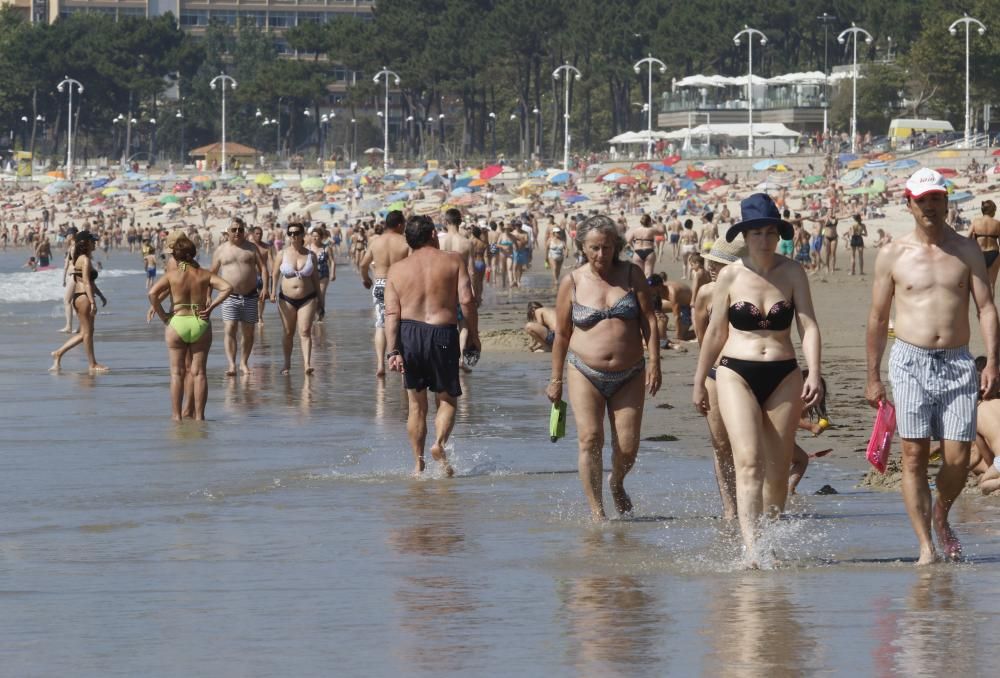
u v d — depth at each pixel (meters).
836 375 50.84
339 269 168.00
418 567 21.50
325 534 24.47
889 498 27.61
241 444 36.50
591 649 16.11
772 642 16.23
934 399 21.55
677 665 15.33
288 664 15.65
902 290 21.81
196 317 41.22
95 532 24.86
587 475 25.97
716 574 20.70
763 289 22.19
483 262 86.38
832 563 21.42
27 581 20.69
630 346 25.91
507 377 52.44
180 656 16.06
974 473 28.55
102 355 62.78
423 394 31.53
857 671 14.91
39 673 15.40
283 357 57.41
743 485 21.67
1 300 106.88
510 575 20.78
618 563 21.67
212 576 20.94
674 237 173.88
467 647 16.33
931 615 17.48
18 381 52.16
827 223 136.50
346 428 39.53
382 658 15.87
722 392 22.14
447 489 29.53
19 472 32.03
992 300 21.64
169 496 28.78
